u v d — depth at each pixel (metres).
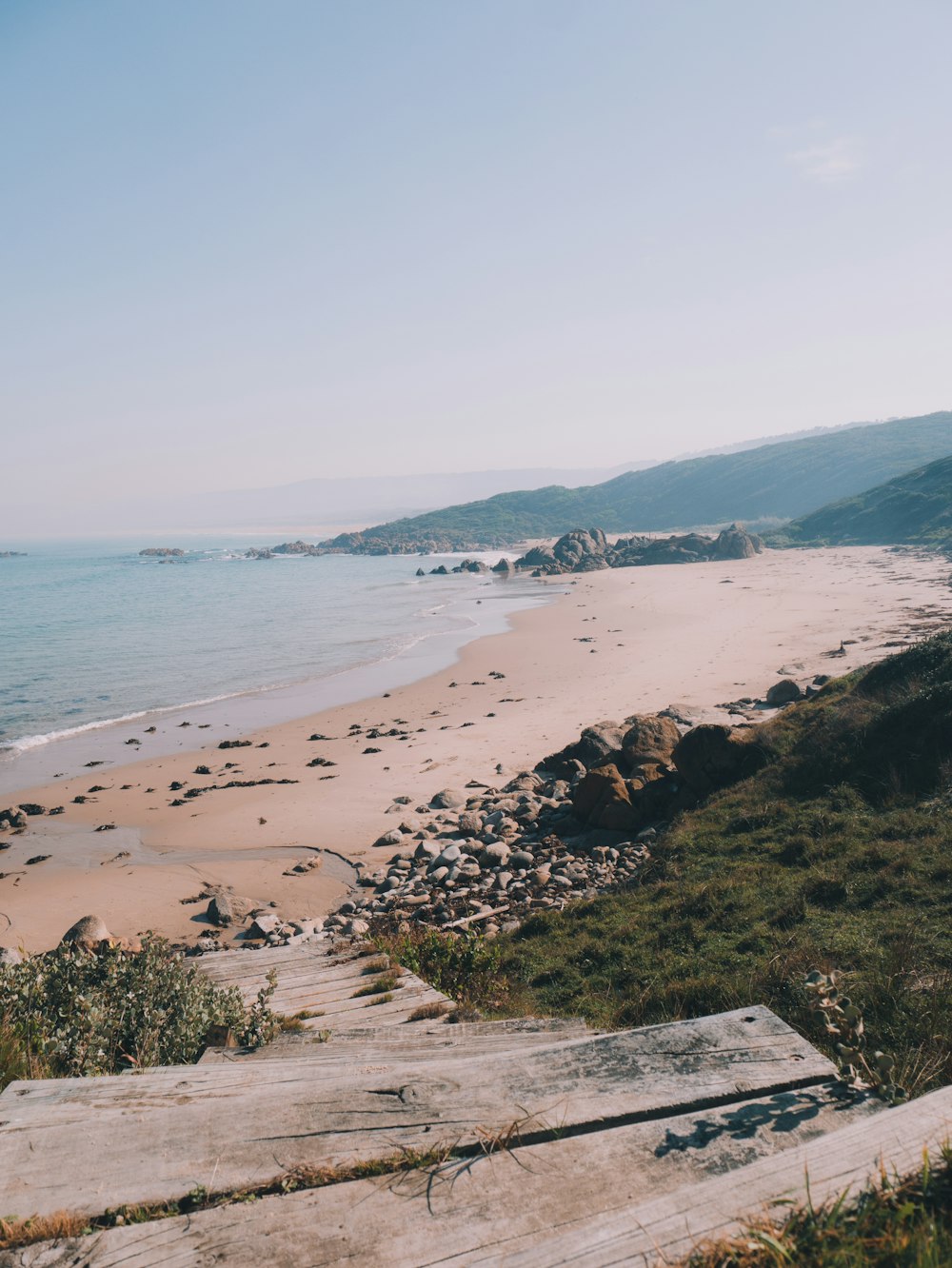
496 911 16.81
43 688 51.06
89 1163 2.27
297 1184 2.10
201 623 81.50
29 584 145.00
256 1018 5.85
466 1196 1.98
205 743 37.19
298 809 27.14
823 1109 2.27
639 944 12.02
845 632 52.16
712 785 20.42
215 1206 2.03
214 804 28.23
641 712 35.81
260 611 91.31
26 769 33.75
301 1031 6.07
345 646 64.00
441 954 10.51
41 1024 4.82
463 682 47.09
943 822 13.34
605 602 85.25
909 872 11.70
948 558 107.62
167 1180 2.16
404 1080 2.54
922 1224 1.62
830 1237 1.63
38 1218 2.02
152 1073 2.92
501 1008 9.15
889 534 153.25
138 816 27.52
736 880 13.47
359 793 28.38
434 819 25.06
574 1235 1.71
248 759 33.97
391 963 8.91
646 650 52.22
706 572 116.50
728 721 30.59
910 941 9.17
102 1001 5.13
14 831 26.50
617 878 17.95
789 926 11.09
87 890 21.48
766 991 8.86
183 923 19.28
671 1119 2.26
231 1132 2.36
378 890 20.38
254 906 19.98
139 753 35.78
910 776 15.74
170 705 45.66
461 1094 2.45
